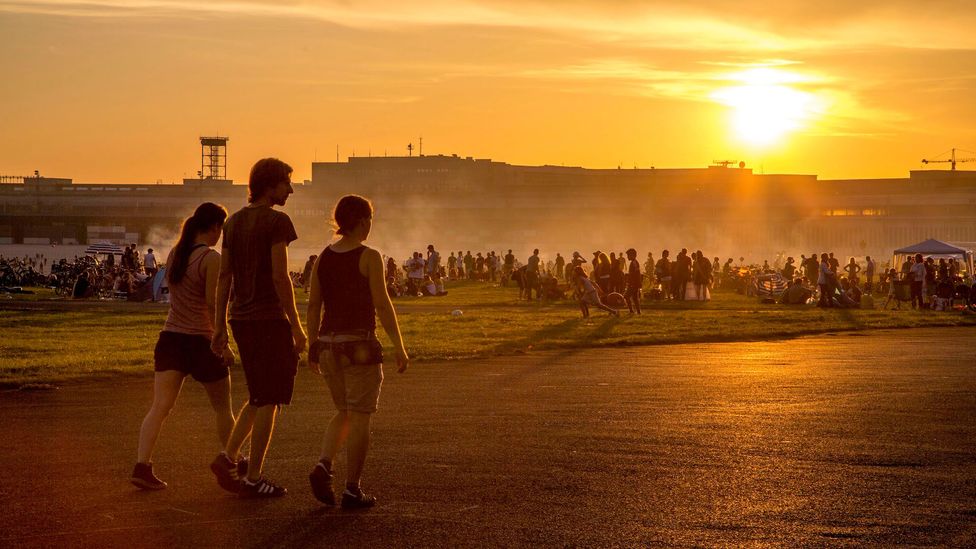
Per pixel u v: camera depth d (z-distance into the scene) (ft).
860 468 37.01
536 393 58.29
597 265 167.02
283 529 29.19
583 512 30.76
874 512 30.81
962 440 42.52
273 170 33.42
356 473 31.68
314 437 44.32
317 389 61.26
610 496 32.73
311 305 32.60
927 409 51.29
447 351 84.33
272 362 33.04
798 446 41.19
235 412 51.80
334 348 31.73
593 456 39.19
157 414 34.71
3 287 203.62
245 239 33.14
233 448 33.88
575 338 98.63
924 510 31.07
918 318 128.88
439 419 48.47
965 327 115.96
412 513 30.78
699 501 32.09
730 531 28.73
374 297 31.94
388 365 74.95
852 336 103.04
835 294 162.30
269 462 38.81
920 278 159.43
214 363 35.09
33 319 123.44
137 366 73.31
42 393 60.34
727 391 58.80
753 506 31.48
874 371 69.41
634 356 81.71
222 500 32.83
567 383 63.16
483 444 41.86
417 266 200.95
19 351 85.46
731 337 100.73
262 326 33.09
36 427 47.50
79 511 31.37
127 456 40.32
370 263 31.83
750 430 45.03
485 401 54.90
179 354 34.86
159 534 28.73
